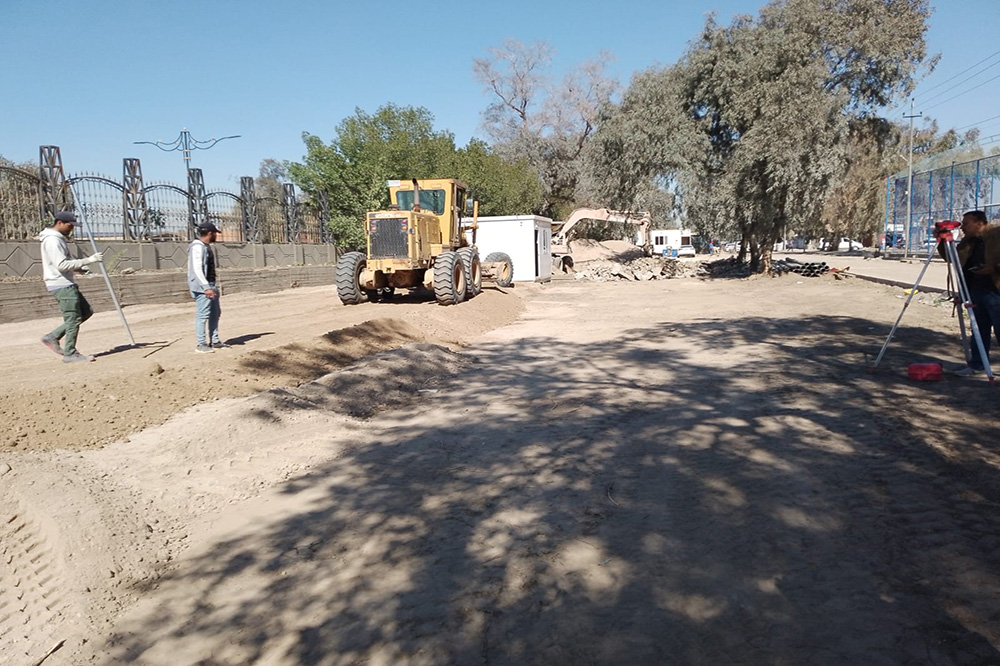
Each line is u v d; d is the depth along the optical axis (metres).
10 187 15.59
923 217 33.97
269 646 3.29
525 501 4.91
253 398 6.82
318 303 17.88
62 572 3.86
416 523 4.62
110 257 17.58
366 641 3.28
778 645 3.06
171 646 3.34
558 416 7.22
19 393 6.36
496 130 52.19
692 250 67.44
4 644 3.35
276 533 4.55
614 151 32.62
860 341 11.09
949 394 7.17
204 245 9.28
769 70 25.02
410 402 8.19
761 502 4.65
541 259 28.84
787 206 24.33
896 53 26.36
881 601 3.36
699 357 10.38
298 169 31.50
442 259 15.31
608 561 3.94
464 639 3.24
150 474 5.16
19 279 14.91
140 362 8.49
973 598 3.33
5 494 4.35
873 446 5.66
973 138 52.94
